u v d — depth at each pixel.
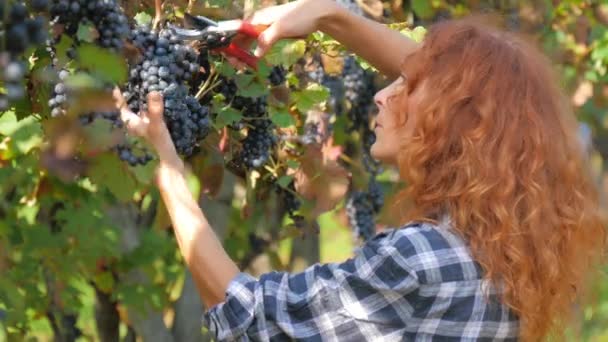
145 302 6.09
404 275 3.30
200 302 6.40
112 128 3.34
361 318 3.31
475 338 3.35
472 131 3.41
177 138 3.65
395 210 3.57
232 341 3.43
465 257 3.35
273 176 5.14
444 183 3.43
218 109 4.20
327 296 3.33
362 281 3.31
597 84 8.06
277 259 6.68
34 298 6.03
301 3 4.00
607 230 3.69
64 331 6.42
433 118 3.44
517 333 3.43
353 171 6.36
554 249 3.44
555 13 7.52
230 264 3.50
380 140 3.64
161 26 3.73
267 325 3.37
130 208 6.18
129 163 3.47
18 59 3.07
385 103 3.62
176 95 3.59
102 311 6.28
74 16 3.31
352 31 4.13
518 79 3.48
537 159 3.43
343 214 7.25
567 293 3.53
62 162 3.46
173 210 3.52
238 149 4.45
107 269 6.05
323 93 4.74
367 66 4.59
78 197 5.66
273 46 4.20
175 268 6.57
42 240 5.91
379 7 5.86
